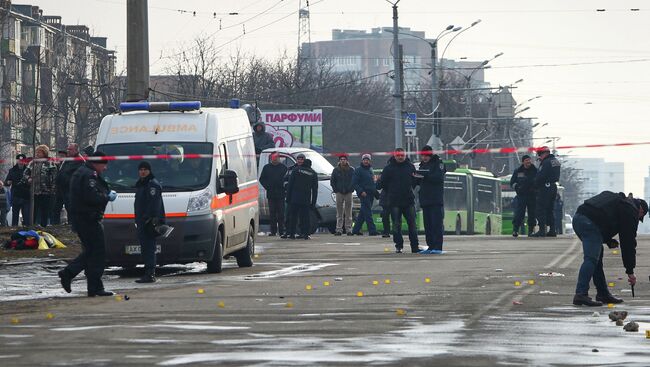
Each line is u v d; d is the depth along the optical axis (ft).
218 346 82.12
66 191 185.98
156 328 92.94
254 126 301.43
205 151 164.14
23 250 189.06
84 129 618.85
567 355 78.59
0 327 94.38
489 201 424.46
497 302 113.29
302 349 80.64
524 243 226.17
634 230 115.03
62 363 74.18
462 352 79.51
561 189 466.29
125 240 155.53
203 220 156.87
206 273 161.38
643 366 74.02
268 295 121.90
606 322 97.76
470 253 193.57
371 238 253.44
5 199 277.44
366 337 87.25
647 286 132.16
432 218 194.08
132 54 225.56
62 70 644.69
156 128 167.02
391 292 124.16
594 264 112.47
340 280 140.87
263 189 294.46
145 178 146.20
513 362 75.36
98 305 114.11
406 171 195.83
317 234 285.43
